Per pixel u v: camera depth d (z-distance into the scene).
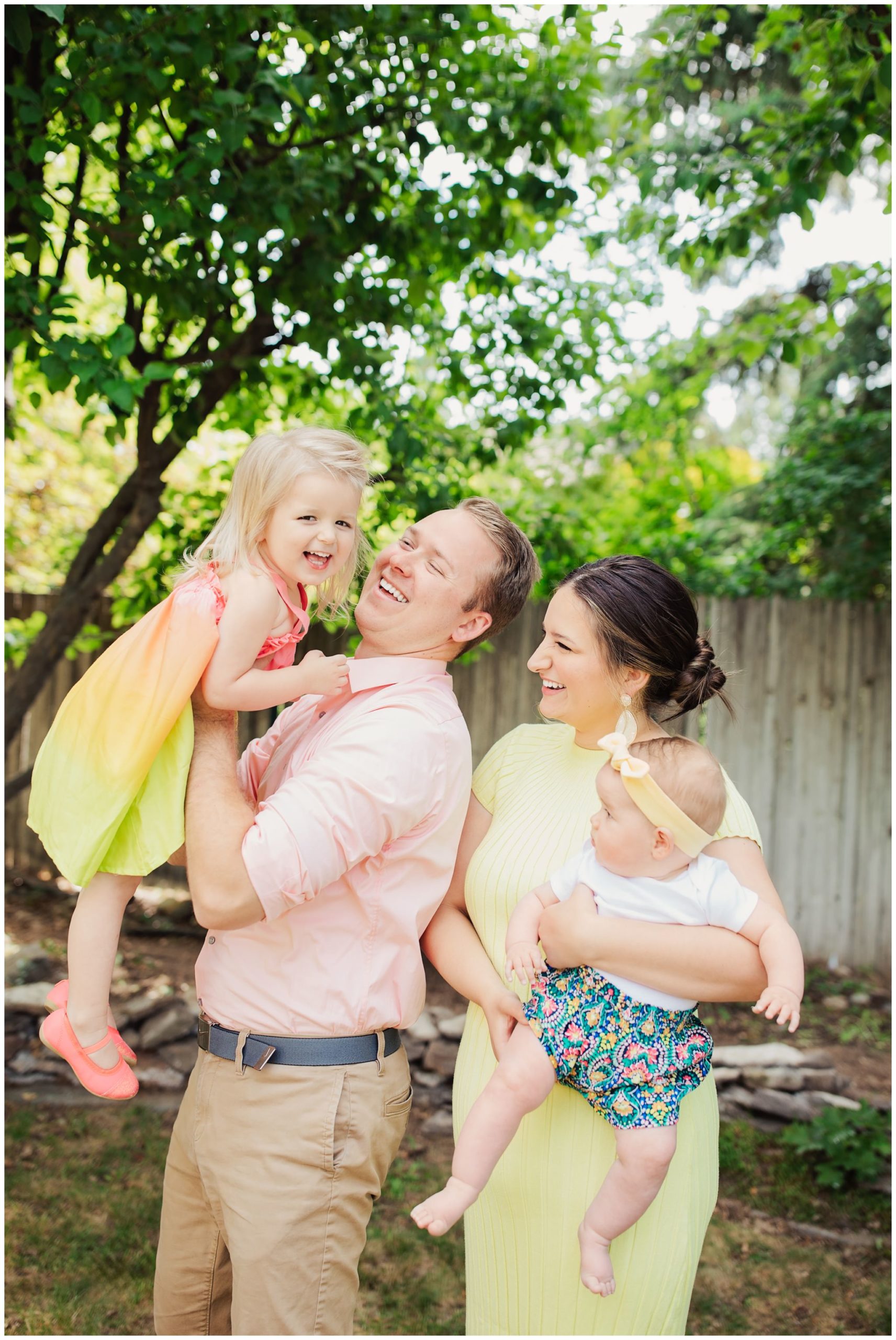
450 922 1.86
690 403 8.17
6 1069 4.09
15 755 6.23
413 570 1.85
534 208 4.12
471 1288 1.79
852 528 7.18
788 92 7.32
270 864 1.55
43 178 3.44
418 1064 4.32
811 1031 5.06
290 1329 1.66
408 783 1.66
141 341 4.18
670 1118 1.55
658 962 1.55
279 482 1.75
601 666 1.69
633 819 1.60
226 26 3.21
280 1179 1.65
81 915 1.73
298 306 4.03
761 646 6.02
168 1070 4.14
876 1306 3.05
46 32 3.02
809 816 6.00
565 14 4.14
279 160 3.67
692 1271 1.63
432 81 4.02
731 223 4.18
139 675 1.67
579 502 8.25
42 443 7.36
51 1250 3.08
